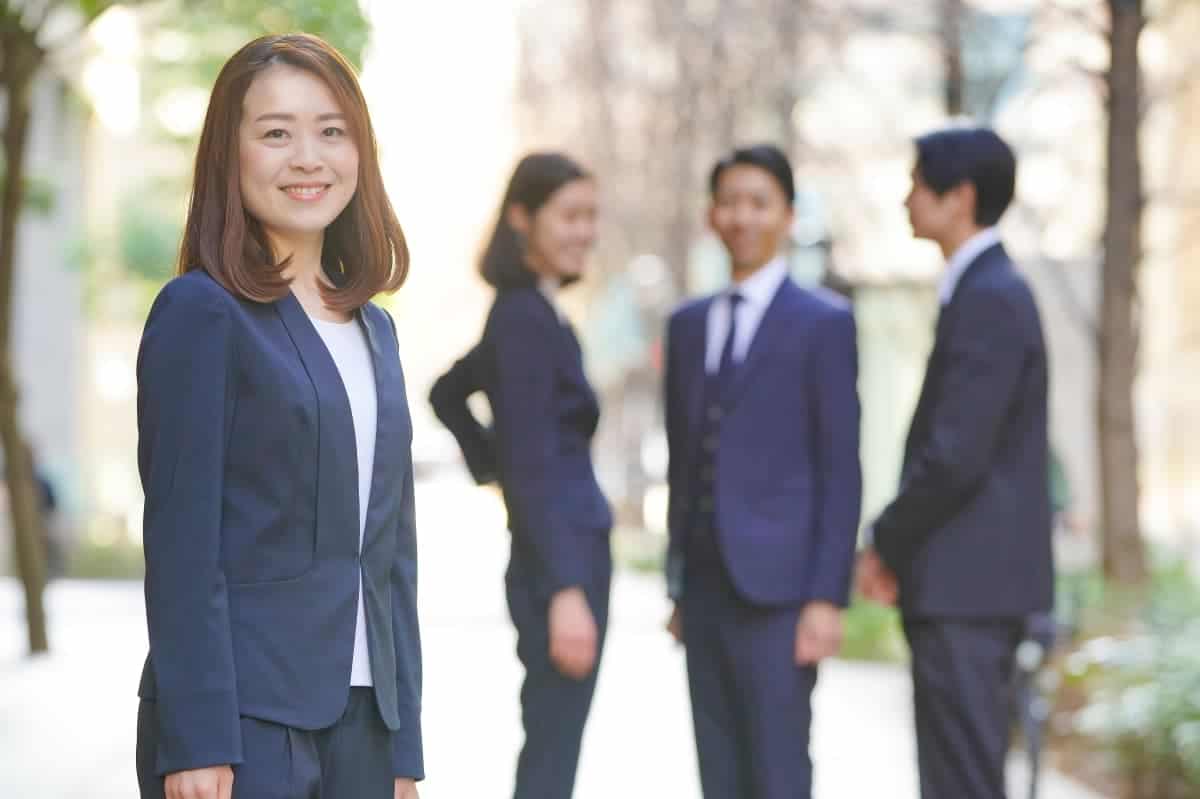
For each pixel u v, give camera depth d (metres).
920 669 6.36
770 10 21.25
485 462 6.61
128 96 24.84
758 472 6.30
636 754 11.50
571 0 31.62
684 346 6.58
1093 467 25.86
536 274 6.25
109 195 35.84
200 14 15.51
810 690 6.29
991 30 14.55
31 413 35.56
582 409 6.22
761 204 6.43
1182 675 9.62
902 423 22.81
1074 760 10.34
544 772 6.14
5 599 21.70
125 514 29.06
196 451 3.67
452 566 29.25
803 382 6.34
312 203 3.88
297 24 10.16
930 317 19.98
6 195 15.18
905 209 6.59
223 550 3.73
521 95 33.22
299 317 3.88
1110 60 12.48
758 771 6.19
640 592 24.00
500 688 14.55
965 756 6.27
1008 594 6.27
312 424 3.80
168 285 3.78
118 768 10.52
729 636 6.30
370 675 3.91
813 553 6.25
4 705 13.08
